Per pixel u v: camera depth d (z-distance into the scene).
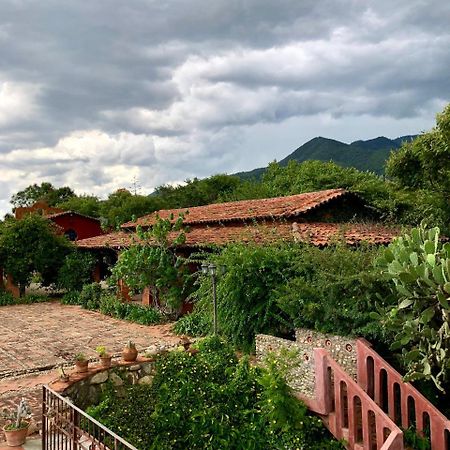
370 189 23.12
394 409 7.02
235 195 40.59
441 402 7.26
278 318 9.66
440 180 17.52
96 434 6.91
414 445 6.57
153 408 7.69
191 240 16.81
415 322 6.52
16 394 9.26
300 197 18.44
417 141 17.30
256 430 7.23
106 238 24.59
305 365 8.20
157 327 16.00
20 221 24.20
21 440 6.83
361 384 7.45
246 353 10.27
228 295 10.54
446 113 15.86
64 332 15.53
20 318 18.50
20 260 23.22
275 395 7.09
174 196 47.91
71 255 24.28
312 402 7.25
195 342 10.85
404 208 19.48
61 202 64.81
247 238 13.04
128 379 8.91
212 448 7.01
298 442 6.82
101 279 26.42
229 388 7.76
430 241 6.67
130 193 52.03
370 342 7.92
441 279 6.06
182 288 16.75
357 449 6.55
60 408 6.79
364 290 8.02
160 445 7.06
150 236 17.27
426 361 6.29
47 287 27.06
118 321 17.45
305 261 9.34
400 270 6.68
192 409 7.45
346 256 8.70
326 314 8.37
